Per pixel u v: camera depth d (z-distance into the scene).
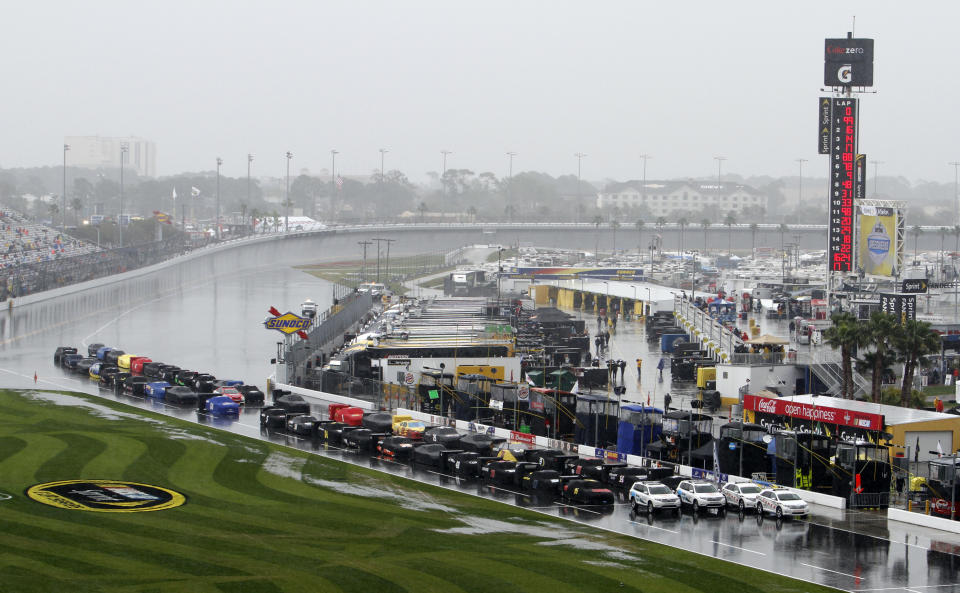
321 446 160.38
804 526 116.12
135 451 146.88
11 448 145.62
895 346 174.00
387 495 128.75
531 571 97.38
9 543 101.06
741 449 136.50
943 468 119.88
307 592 90.69
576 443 159.12
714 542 108.69
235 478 134.88
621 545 107.25
